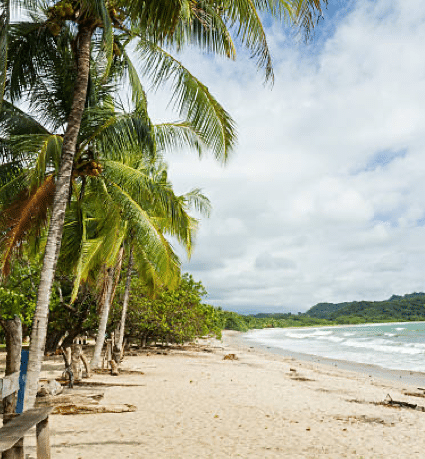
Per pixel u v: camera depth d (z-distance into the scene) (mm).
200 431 7832
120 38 8633
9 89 8695
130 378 14352
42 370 15922
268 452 6758
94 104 9203
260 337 74000
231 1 6684
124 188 11016
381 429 8688
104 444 6680
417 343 46188
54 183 9195
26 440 6477
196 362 22203
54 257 7066
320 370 22500
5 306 14461
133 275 25422
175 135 9328
